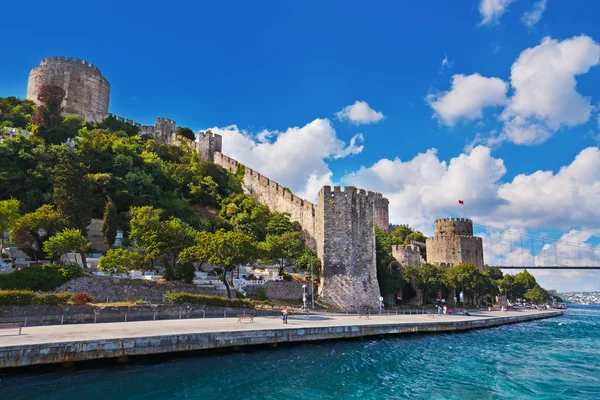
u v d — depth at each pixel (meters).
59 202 47.81
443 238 100.81
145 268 48.31
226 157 98.62
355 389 21.64
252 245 47.41
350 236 57.88
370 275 58.12
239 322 34.12
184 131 110.88
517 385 24.03
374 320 42.31
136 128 102.12
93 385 20.05
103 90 101.25
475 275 81.19
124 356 23.52
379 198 125.69
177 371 23.14
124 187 62.44
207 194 79.06
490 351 34.44
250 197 82.06
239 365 25.09
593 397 22.28
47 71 94.06
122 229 55.97
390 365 27.25
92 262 46.81
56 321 29.62
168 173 79.25
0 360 19.80
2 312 28.58
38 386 19.50
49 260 42.66
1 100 85.50
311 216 71.56
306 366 25.69
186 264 45.94
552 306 150.50
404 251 84.50
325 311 49.66
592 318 87.56
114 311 32.56
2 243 42.38
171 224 48.91
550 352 35.84
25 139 62.44
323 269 56.25
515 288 128.12
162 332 25.86
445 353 32.34
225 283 44.53
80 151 65.69
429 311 62.25
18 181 53.50
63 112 91.81
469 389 22.77
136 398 18.64
